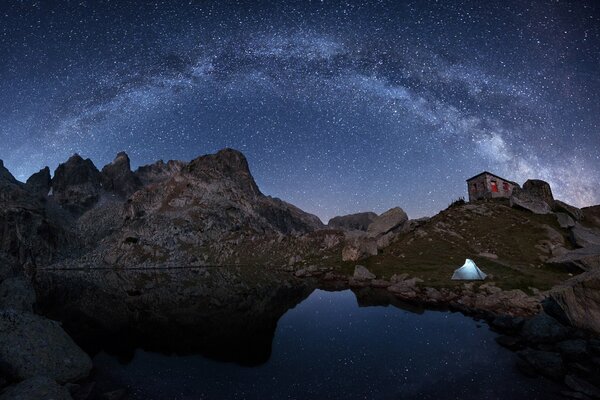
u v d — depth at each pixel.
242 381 14.51
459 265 36.69
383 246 49.69
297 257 64.50
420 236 48.09
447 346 17.80
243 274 57.47
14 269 31.44
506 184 65.81
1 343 14.48
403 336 19.75
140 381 14.73
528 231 42.66
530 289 26.55
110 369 16.16
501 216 48.94
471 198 67.19
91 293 42.78
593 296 17.91
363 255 47.84
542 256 35.72
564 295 19.31
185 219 115.94
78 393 13.60
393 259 43.53
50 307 32.72
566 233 41.09
